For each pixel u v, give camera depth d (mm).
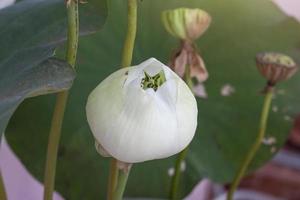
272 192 1943
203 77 835
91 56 1061
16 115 1011
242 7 1066
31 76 665
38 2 846
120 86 619
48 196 769
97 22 795
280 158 1961
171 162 1119
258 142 960
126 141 616
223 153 1141
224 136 1143
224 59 1104
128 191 1110
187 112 621
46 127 1023
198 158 1133
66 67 667
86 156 1065
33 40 775
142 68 622
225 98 1132
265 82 1109
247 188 1895
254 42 1092
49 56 706
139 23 1058
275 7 1073
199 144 1136
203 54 1100
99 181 1080
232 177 1135
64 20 793
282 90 1114
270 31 1083
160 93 617
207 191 1750
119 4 1033
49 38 772
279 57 909
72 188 1063
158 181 1120
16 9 856
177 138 620
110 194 764
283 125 1125
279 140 1129
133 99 612
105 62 1072
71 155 1055
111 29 1050
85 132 1062
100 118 620
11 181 1336
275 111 1123
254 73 1108
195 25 800
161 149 621
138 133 612
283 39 1089
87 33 786
